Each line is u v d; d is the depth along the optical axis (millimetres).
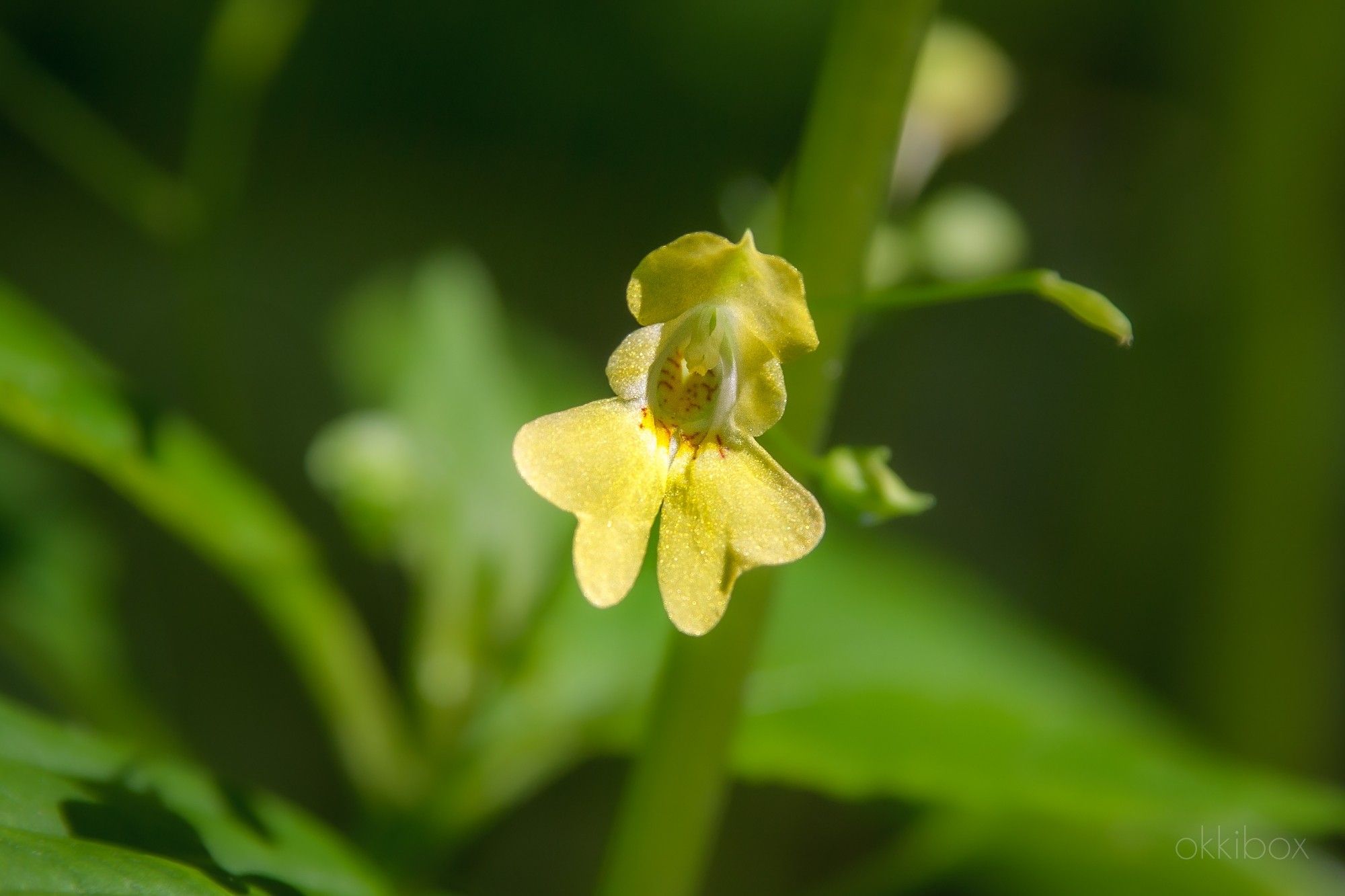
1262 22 244
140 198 188
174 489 149
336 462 161
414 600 240
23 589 182
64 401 145
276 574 156
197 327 190
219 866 131
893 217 161
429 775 158
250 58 185
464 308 189
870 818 229
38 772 131
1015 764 149
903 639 183
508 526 169
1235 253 248
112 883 125
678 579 128
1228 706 245
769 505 129
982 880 173
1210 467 251
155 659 233
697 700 139
